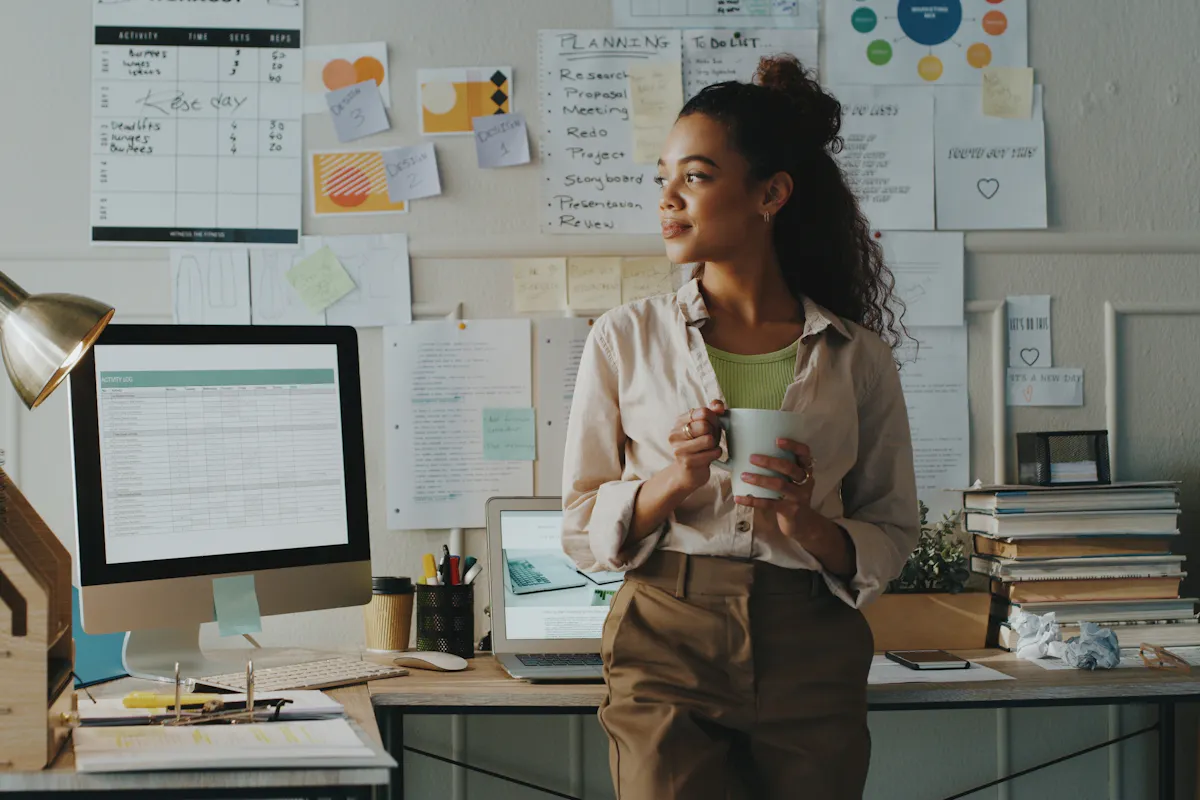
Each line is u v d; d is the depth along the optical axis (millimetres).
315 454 1613
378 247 1974
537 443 1976
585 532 1335
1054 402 2037
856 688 1275
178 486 1501
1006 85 2035
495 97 1990
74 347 1021
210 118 1961
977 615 1817
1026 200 2035
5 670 937
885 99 2025
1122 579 1810
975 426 2029
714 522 1265
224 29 1968
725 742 1232
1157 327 2066
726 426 1157
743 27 2010
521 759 1987
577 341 1983
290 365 1610
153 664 1525
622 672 1261
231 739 1006
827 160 1443
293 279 1958
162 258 1947
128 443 1474
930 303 2020
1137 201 2061
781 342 1344
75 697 1085
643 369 1334
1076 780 2053
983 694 1505
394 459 1963
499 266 1991
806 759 1229
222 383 1554
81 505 1426
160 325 1517
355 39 1984
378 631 1789
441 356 1973
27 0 1949
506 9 1998
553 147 1994
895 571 1323
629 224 1999
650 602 1274
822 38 2023
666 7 2008
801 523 1215
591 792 1991
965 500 1923
